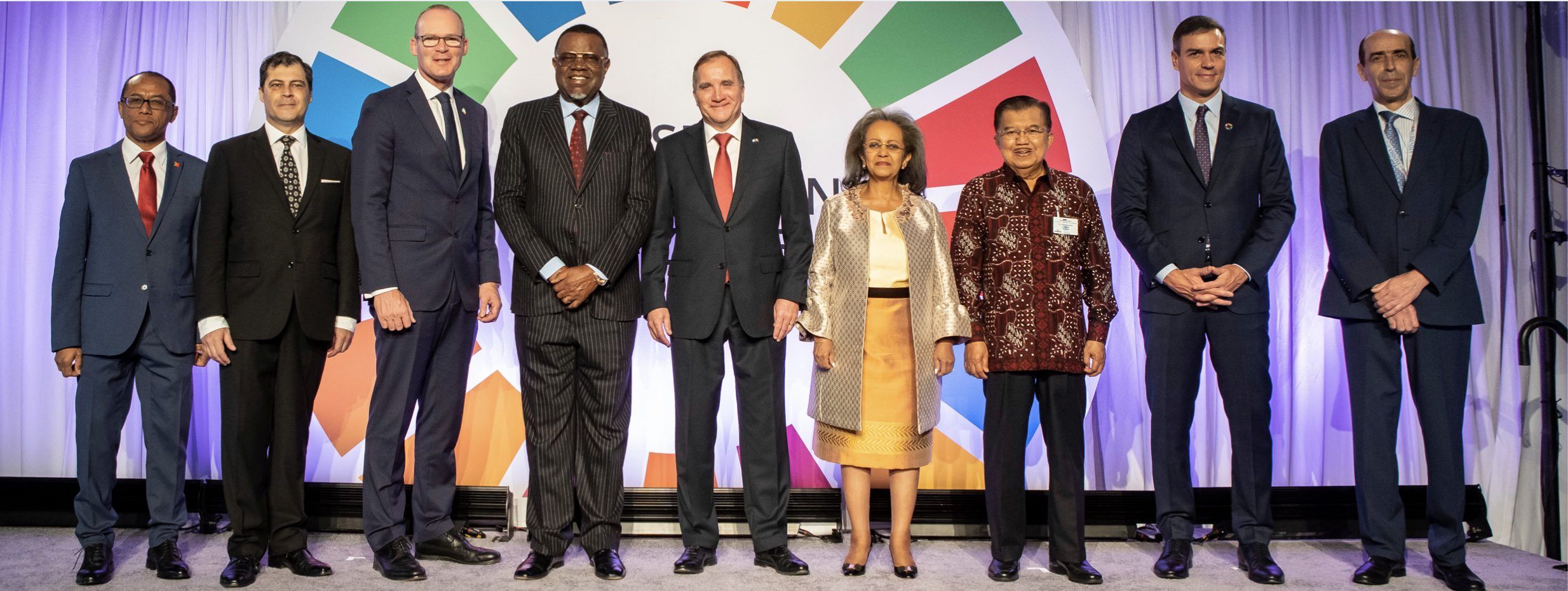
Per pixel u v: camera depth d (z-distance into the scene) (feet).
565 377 9.31
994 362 9.18
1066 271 9.24
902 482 9.46
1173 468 9.78
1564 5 12.28
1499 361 12.10
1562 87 12.30
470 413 11.50
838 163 11.70
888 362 9.30
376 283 9.02
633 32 11.62
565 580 9.08
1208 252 9.74
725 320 9.46
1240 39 12.13
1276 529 11.21
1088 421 11.87
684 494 9.60
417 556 9.79
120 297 9.43
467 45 9.87
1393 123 9.89
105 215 9.55
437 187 9.38
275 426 9.14
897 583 9.13
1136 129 10.25
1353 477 11.94
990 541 10.72
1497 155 12.19
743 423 9.62
